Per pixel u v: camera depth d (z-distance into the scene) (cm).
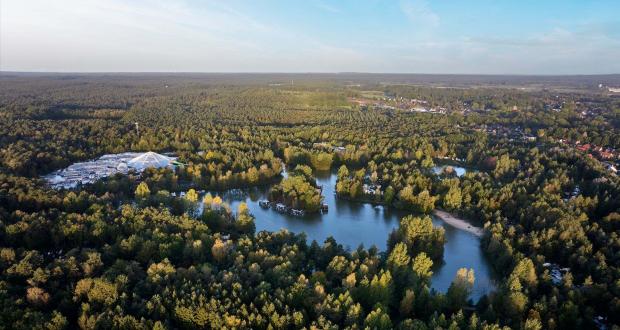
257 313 10844
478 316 11738
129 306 10912
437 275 15400
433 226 17888
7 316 10038
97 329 10056
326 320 10762
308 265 13938
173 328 10500
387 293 12212
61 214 15825
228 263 13638
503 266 15300
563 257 15312
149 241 13788
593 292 12525
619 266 13975
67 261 12319
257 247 14288
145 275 12406
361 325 11000
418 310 12194
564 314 11644
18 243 14475
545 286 13300
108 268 12550
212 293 11412
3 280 11612
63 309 11012
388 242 16875
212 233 16688
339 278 13238
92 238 14800
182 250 14200
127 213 16225
